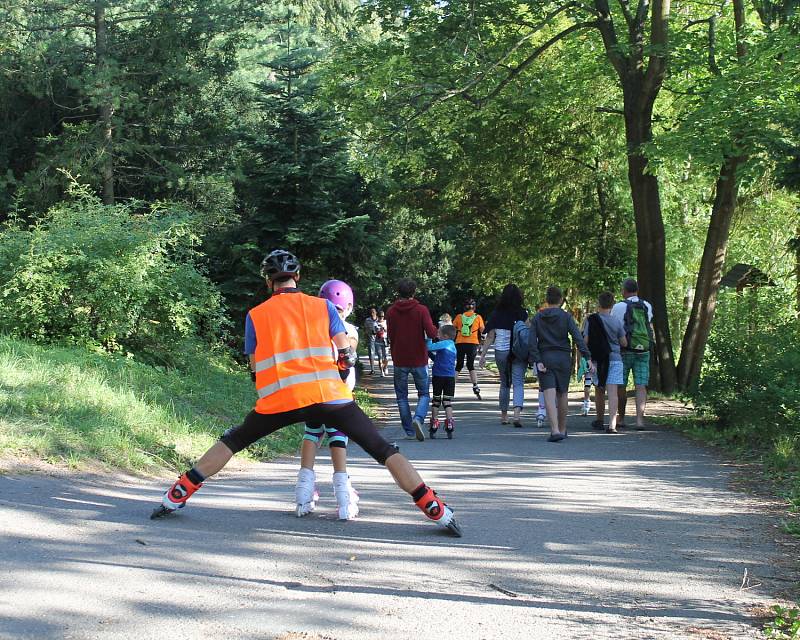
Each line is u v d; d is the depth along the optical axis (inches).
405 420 518.3
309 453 257.1
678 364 848.3
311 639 150.3
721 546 234.4
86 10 1097.4
